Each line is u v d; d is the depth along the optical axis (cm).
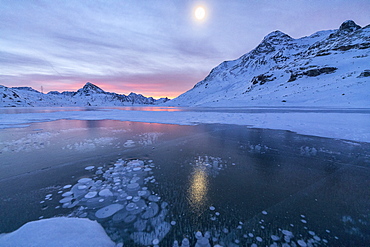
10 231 165
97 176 300
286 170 323
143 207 210
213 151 449
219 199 226
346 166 340
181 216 192
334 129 725
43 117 1616
